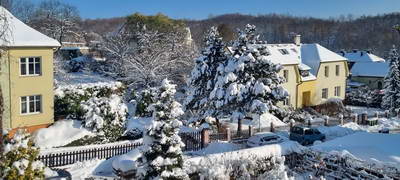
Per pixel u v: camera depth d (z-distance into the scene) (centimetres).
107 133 2584
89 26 12238
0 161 1259
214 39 3275
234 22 16500
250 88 3084
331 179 1875
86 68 5769
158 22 6688
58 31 7212
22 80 2639
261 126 3384
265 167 1802
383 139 2244
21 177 1248
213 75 3234
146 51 4944
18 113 2641
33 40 2647
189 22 12612
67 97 2908
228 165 1709
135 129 2792
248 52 3106
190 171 1686
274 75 3156
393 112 4653
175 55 5094
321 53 4722
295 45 4888
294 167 2039
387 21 15012
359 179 1794
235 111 3098
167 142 1465
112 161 2048
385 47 12256
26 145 1288
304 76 4456
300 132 2969
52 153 2164
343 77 4906
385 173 1756
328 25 15612
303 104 4525
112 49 5416
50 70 2770
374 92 5422
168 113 1471
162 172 1437
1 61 2500
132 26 6725
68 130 2541
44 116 2764
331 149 2102
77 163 2067
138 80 4559
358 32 14650
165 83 1479
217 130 3066
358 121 3906
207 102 3188
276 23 16425
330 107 4456
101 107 2603
